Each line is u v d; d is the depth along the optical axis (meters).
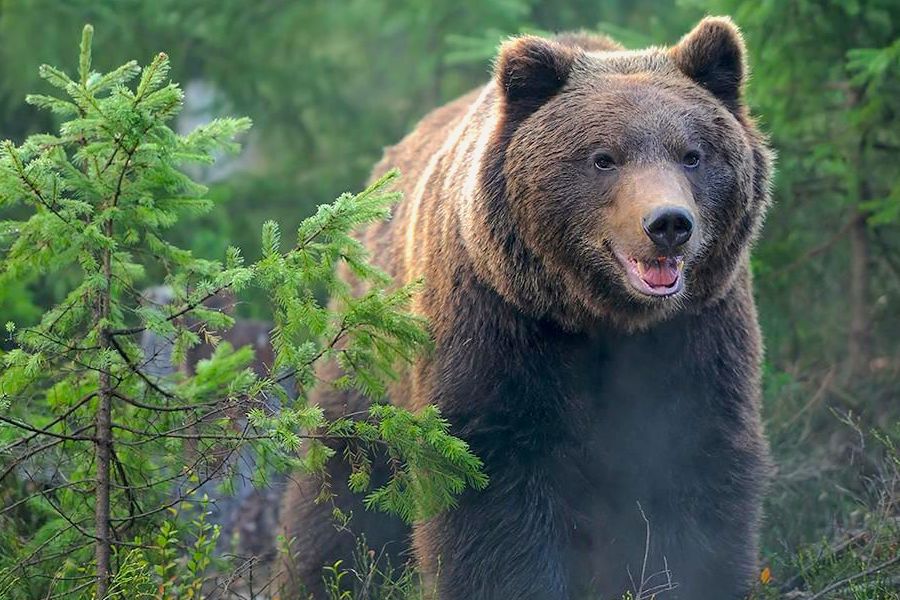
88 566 10.63
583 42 12.73
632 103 10.47
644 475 11.10
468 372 10.88
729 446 10.98
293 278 10.17
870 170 16.84
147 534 11.12
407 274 12.21
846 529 13.06
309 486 13.28
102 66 22.16
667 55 11.19
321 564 13.31
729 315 11.02
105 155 10.32
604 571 11.50
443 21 23.39
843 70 16.75
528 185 10.62
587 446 11.07
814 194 17.36
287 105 24.53
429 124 14.25
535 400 10.80
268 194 23.70
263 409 10.56
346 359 10.77
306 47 25.11
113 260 10.72
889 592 10.98
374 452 11.20
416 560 12.02
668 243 9.84
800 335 17.12
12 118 22.22
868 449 14.42
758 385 11.38
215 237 21.72
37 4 21.69
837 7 15.94
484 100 11.85
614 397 11.11
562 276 10.66
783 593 12.11
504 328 10.84
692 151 10.38
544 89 10.91
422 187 12.52
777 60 16.20
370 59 27.11
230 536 15.23
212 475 10.59
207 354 16.16
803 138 17.20
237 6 23.67
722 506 11.01
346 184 23.95
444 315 11.15
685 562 11.07
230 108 24.39
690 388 10.91
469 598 10.98
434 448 10.52
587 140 10.45
